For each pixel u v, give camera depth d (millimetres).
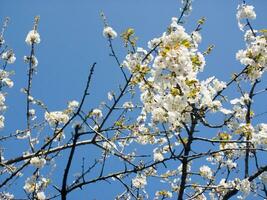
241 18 1198
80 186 915
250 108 1178
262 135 986
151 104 971
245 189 1156
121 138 1142
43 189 1140
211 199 1331
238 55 1101
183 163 1073
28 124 1195
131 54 1094
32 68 1273
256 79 1137
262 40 1091
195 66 925
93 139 1146
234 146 1198
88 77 859
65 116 1152
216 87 1126
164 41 880
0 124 1359
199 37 1177
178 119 900
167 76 873
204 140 1019
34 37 1312
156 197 1403
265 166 1168
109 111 1124
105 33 1183
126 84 1104
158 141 1344
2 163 1068
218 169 1254
